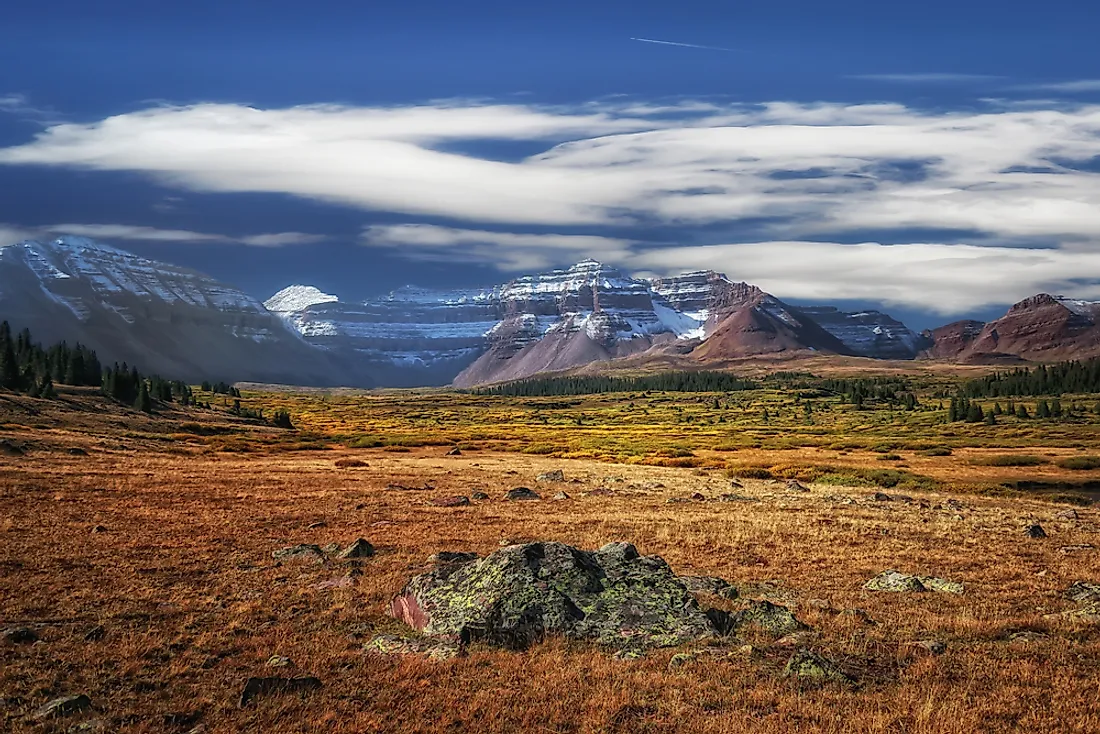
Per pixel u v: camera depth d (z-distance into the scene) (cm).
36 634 2177
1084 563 3450
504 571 2377
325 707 1723
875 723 1619
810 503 5753
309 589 2803
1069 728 1616
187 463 8100
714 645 2139
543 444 14438
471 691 1823
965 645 2156
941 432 17875
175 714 1673
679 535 4019
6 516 4094
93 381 18888
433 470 8412
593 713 1689
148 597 2641
